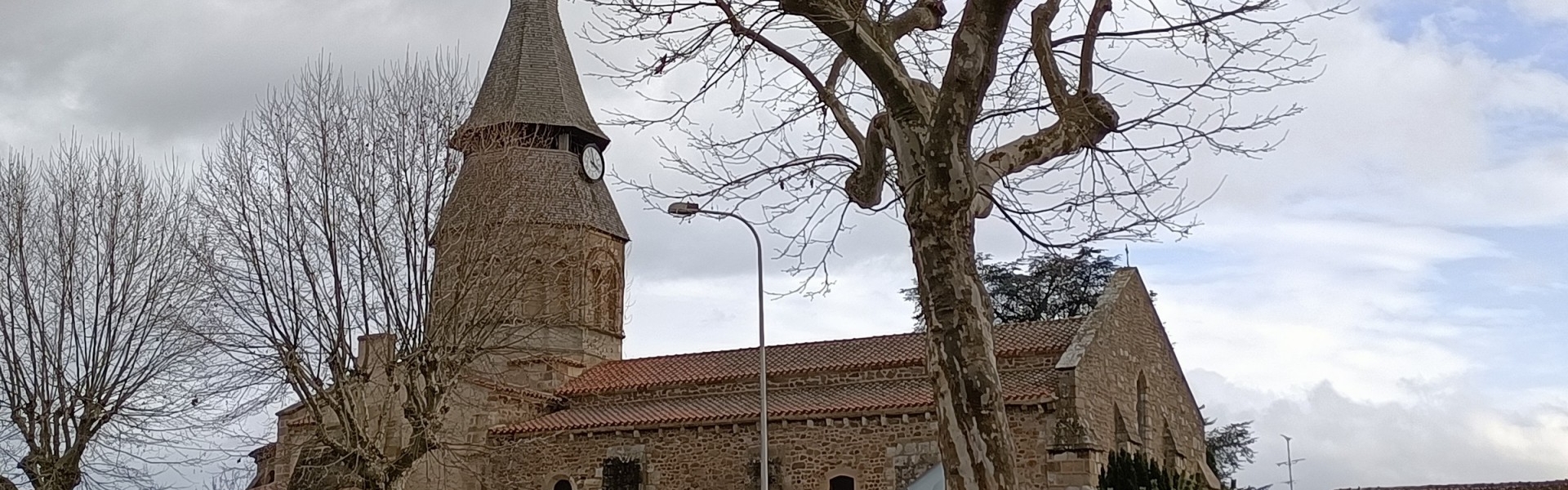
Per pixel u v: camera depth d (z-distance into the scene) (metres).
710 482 36.34
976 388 13.92
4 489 33.00
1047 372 36.16
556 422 38.78
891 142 15.33
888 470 34.44
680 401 40.09
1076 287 59.53
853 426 35.25
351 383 30.06
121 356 32.84
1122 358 37.41
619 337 45.75
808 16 15.18
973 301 14.27
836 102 16.64
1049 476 33.03
